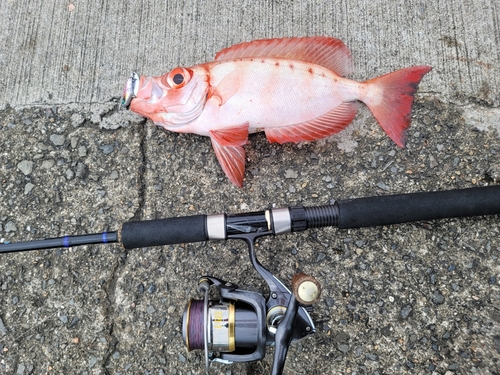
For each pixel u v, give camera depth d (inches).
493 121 20.0
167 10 22.1
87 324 18.8
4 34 22.3
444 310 18.1
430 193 16.6
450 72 20.7
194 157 20.3
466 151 19.7
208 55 21.5
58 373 18.4
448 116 20.1
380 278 18.6
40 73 21.8
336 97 18.6
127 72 21.5
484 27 21.1
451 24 21.2
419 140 19.9
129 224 16.0
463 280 18.4
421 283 18.5
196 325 15.2
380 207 16.2
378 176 19.6
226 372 18.0
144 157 20.5
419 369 17.7
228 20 21.9
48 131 21.1
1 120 21.3
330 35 21.4
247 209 19.5
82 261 19.5
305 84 18.4
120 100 21.2
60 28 22.2
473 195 16.5
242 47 19.0
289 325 14.1
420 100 20.4
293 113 18.6
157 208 19.9
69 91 21.5
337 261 18.8
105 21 22.2
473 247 18.7
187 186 20.0
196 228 15.7
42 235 19.9
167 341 18.4
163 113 18.5
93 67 21.7
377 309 18.3
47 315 19.0
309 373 17.9
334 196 19.5
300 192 19.6
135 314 18.8
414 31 21.2
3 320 19.1
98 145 20.8
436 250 18.7
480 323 17.9
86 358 18.5
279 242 19.0
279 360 14.0
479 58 20.8
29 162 20.8
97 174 20.4
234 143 18.5
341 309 18.3
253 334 15.2
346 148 19.9
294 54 19.0
